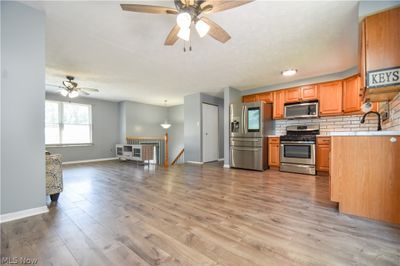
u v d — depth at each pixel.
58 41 2.58
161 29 2.30
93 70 3.73
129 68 3.63
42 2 1.88
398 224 1.72
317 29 2.30
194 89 5.41
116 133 7.29
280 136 4.48
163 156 6.62
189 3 1.56
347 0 1.82
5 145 1.84
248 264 1.24
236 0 1.49
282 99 4.65
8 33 1.85
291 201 2.44
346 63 3.37
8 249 1.41
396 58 1.69
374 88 1.81
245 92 5.41
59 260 1.28
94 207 2.25
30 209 1.99
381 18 1.74
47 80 4.39
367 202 1.87
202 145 5.93
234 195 2.69
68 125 6.06
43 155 2.07
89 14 2.03
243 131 4.75
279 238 1.56
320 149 3.95
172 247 1.43
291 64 3.43
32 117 1.99
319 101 4.07
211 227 1.75
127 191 2.92
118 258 1.30
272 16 2.05
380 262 1.25
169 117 8.64
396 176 1.74
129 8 1.57
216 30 1.86
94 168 5.07
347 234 1.62
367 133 1.87
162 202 2.42
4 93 1.84
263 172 4.38
